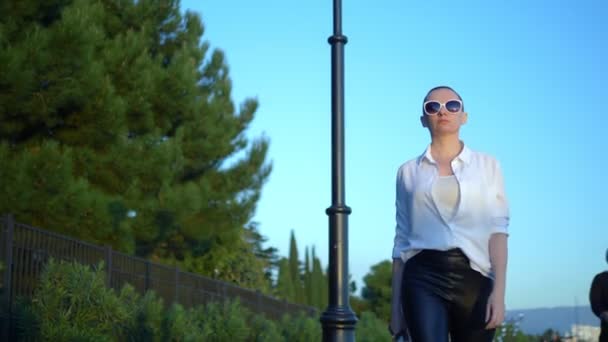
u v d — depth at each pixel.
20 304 9.25
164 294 15.11
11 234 9.68
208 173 20.44
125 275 13.26
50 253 10.66
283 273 60.22
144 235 16.66
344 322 6.46
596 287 7.11
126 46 16.55
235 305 12.57
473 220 3.77
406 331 3.95
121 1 18.34
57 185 12.91
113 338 9.83
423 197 3.84
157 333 10.36
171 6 19.50
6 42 12.97
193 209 17.14
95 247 11.93
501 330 15.50
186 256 23.25
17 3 13.77
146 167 16.23
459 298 3.73
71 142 15.16
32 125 14.67
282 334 14.59
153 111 18.03
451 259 3.72
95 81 13.85
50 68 13.27
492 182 3.85
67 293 9.50
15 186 12.56
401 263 3.97
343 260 6.58
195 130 19.31
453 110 3.92
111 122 14.87
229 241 22.80
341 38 6.95
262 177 21.08
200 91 20.02
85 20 13.50
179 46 20.03
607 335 7.05
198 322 11.73
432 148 3.99
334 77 6.89
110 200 14.85
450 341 3.90
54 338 8.93
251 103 22.38
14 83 12.48
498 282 3.70
